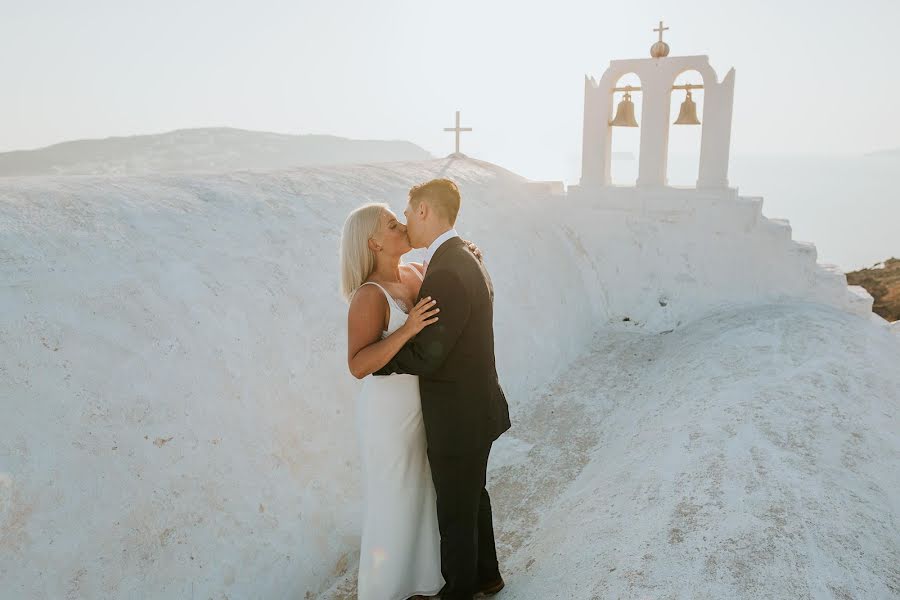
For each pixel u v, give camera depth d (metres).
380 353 2.30
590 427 5.02
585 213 7.53
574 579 2.66
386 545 2.64
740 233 6.79
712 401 4.21
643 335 7.04
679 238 7.09
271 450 3.22
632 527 2.92
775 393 4.11
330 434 3.56
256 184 4.59
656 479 3.32
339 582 3.24
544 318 6.21
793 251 6.57
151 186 3.99
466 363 2.46
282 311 3.63
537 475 4.36
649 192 7.16
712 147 6.96
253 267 3.69
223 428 3.04
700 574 2.38
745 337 5.48
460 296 2.33
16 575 2.14
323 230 4.37
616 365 6.24
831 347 4.96
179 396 2.91
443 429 2.48
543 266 6.69
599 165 7.53
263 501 3.08
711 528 2.69
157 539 2.60
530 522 3.79
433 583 2.80
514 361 5.56
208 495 2.85
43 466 2.33
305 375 3.56
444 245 2.45
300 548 3.15
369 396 2.56
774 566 2.37
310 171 5.30
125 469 2.58
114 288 2.96
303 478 3.32
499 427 2.65
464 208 6.16
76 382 2.58
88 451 2.49
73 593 2.27
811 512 2.74
